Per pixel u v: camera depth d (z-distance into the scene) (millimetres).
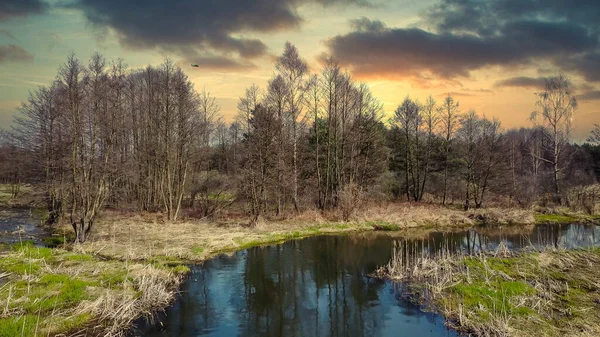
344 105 40312
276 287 16766
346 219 33688
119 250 20484
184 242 23375
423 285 16031
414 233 30438
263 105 37344
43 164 27500
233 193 38781
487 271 16469
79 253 19125
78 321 11281
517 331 10648
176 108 33031
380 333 11797
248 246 24547
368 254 22938
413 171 54406
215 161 59406
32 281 13719
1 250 19266
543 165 62062
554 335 10375
